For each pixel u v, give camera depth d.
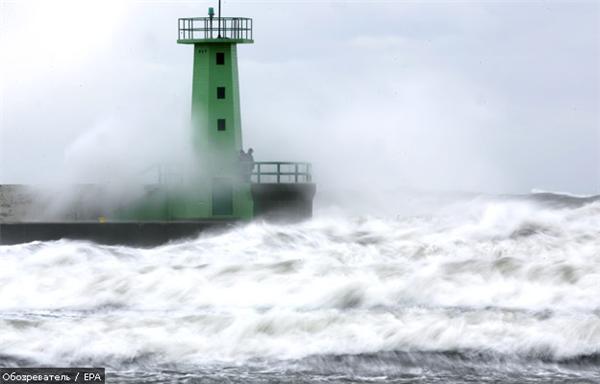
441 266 66.19
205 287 63.31
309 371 49.38
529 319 55.69
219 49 94.25
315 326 54.38
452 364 50.34
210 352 51.66
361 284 62.09
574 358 51.38
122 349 51.75
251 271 66.25
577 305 59.59
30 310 60.12
